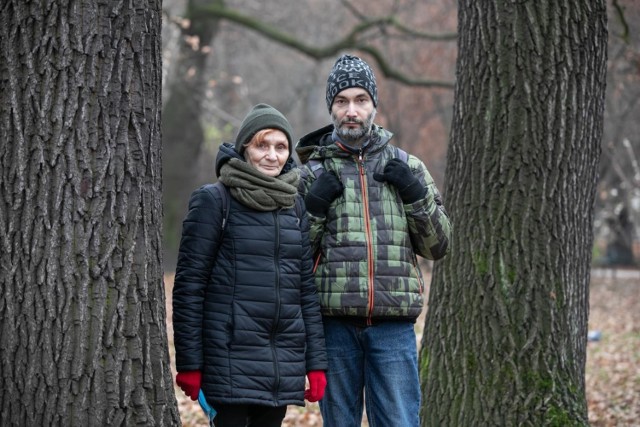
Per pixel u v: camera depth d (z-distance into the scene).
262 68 52.06
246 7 40.94
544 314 7.07
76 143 4.58
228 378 5.07
